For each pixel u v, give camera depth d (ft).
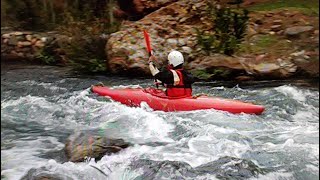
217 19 49.26
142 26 52.47
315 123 31.30
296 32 50.49
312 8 55.52
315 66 45.47
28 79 49.29
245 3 59.36
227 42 47.78
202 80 45.57
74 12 63.52
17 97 41.37
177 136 29.07
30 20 71.87
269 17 53.98
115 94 37.22
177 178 21.95
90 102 37.76
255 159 24.71
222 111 33.14
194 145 27.14
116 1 65.41
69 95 41.39
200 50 48.44
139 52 49.01
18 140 29.55
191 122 31.32
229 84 44.04
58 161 25.34
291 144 26.71
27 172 23.34
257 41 49.75
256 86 42.80
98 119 33.65
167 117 32.83
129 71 48.85
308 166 23.58
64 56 58.59
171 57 34.86
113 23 57.88
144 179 22.25
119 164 23.85
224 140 27.71
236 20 48.88
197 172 22.36
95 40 53.83
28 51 63.21
